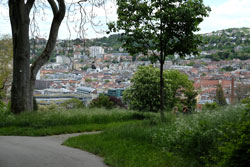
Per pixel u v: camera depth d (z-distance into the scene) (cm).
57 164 663
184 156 642
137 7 1252
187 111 1202
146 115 1680
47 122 1390
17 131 1259
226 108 809
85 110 1705
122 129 1094
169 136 763
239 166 451
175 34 1231
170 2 1222
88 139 1007
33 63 1748
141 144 877
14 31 1661
